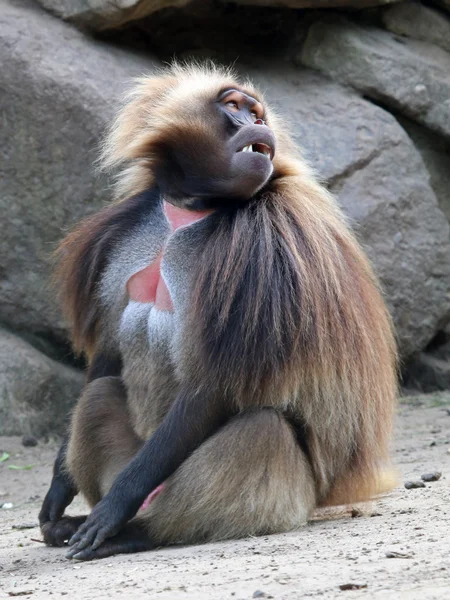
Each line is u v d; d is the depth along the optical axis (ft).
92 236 47.01
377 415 43.70
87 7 84.58
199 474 40.29
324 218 43.29
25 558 42.27
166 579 31.89
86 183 83.15
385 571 28.96
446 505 43.29
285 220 41.50
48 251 85.15
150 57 90.17
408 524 38.83
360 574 28.94
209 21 92.58
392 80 91.91
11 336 87.66
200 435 40.86
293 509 41.06
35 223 84.89
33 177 84.12
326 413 41.45
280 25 94.68
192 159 43.57
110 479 44.52
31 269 85.97
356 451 43.39
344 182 87.97
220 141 43.39
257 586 28.66
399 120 95.45
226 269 40.45
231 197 43.04
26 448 82.33
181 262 42.93
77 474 45.09
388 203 89.35
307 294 40.01
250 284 40.11
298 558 33.19
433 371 96.07
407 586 26.71
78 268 47.11
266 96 89.30
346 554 32.83
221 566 33.27
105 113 82.28
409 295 91.04
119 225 46.14
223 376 40.01
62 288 48.37
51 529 45.39
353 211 87.40
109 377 46.57
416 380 96.27
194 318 40.60
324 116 89.76
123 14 84.07
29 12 85.51
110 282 45.68
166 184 44.96
